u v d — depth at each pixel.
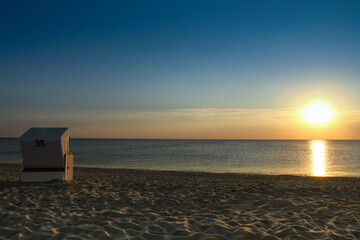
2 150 56.00
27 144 8.43
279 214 5.58
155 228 4.58
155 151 58.59
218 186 9.41
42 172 8.77
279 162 32.56
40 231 4.25
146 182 10.74
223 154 48.94
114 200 6.71
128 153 50.34
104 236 4.09
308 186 9.88
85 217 5.13
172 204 6.46
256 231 4.46
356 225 4.83
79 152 52.56
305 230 4.46
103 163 29.42
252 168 25.20
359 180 14.62
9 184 8.27
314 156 45.59
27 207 5.83
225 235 4.27
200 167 25.70
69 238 3.95
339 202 6.72
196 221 5.02
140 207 6.14
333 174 21.23
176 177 14.36
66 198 6.75
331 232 4.41
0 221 4.74
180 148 76.62
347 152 61.12
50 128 9.18
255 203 6.57
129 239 4.04
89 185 8.54
